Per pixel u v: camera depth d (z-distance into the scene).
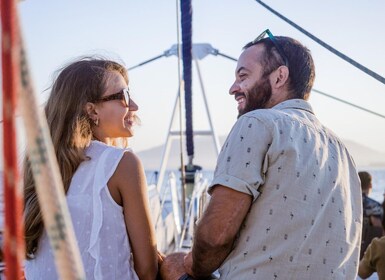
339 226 1.71
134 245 1.91
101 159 1.89
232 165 1.64
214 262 1.70
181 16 5.08
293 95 1.92
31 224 1.81
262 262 1.61
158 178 6.69
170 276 1.96
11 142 0.57
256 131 1.66
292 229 1.61
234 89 2.01
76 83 1.95
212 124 6.70
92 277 1.78
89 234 1.80
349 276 1.76
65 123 1.91
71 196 1.83
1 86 0.55
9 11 0.55
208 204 1.68
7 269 0.57
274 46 1.92
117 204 1.89
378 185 61.62
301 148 1.67
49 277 1.82
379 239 3.17
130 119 2.09
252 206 1.66
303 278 1.61
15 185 0.57
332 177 1.74
